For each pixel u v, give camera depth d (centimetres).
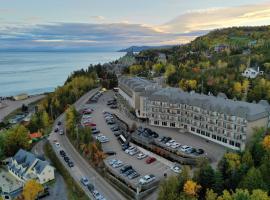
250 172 7719
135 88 15375
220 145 11531
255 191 6931
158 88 15588
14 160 11406
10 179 10994
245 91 16475
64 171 10919
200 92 17475
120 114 16400
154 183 9344
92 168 10956
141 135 12438
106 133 13762
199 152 10638
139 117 14888
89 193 9362
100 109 17888
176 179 8238
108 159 11150
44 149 13150
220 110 11362
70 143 13275
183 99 13075
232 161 8500
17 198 9475
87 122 15112
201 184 8206
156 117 13900
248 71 19938
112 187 9700
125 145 12175
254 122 10706
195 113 12525
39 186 9425
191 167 10081
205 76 19675
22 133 13288
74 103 19650
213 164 9819
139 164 10731
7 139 12975
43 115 15900
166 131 13175
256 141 9675
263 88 15862
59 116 17612
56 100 18750
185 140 12069
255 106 11519
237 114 10775
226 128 11244
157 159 11062
